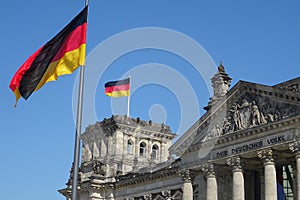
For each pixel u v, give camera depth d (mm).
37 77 38031
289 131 78562
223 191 92625
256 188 92812
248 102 87125
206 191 94562
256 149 83000
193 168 95250
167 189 117562
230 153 88062
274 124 80250
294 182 83750
